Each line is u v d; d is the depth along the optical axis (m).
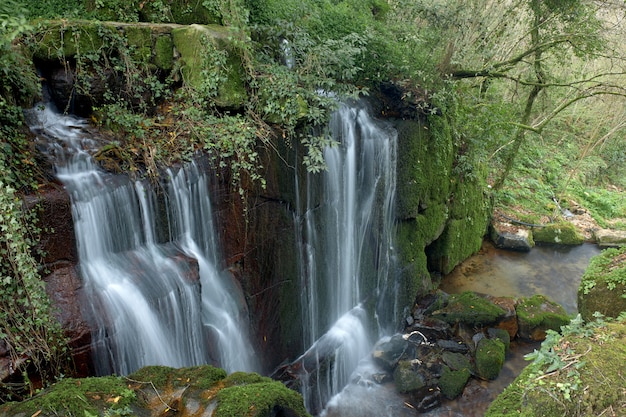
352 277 7.90
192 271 4.82
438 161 9.15
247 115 5.71
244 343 5.79
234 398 3.17
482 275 10.89
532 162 17.00
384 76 8.28
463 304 8.41
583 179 17.48
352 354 7.53
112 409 3.04
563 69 13.44
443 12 9.60
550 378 3.33
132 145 4.99
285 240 6.27
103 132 5.07
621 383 3.18
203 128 5.30
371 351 8.03
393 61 8.27
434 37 9.20
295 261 6.52
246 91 5.79
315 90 6.62
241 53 5.67
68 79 5.08
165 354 4.59
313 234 6.82
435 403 6.86
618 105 16.81
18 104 4.64
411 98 8.31
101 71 5.19
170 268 4.71
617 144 19.55
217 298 5.45
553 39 10.27
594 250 12.44
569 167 17.72
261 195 5.78
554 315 8.26
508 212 13.54
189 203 5.11
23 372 3.47
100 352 3.96
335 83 7.01
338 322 7.70
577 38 10.02
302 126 6.16
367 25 8.50
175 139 5.19
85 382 3.30
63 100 5.13
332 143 6.20
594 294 6.36
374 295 8.44
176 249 5.01
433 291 9.62
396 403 6.94
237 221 5.60
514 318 8.18
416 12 9.88
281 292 6.37
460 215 10.66
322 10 8.17
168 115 5.48
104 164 4.67
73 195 4.19
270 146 5.73
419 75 8.28
